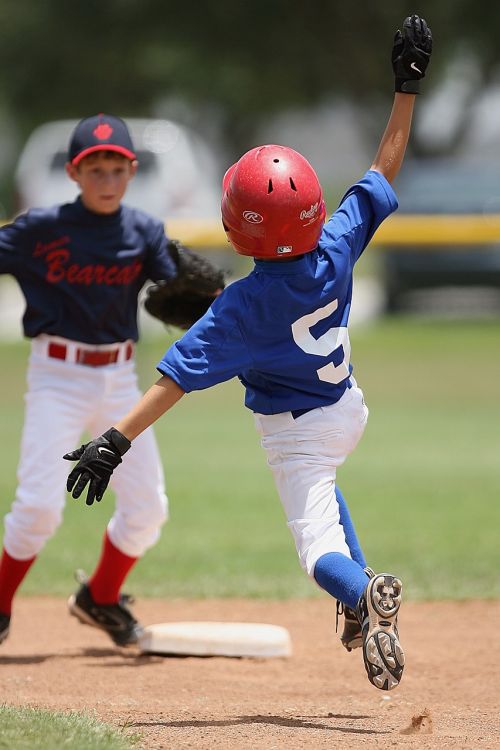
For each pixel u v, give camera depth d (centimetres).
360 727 1527
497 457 4012
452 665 2005
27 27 11000
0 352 6681
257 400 1568
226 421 4875
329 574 1483
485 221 4303
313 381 1548
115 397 2081
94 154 2009
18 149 12812
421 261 7150
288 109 11319
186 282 1938
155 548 2942
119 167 2031
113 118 2062
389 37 10106
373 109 10656
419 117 10594
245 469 3872
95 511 3450
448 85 11012
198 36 10438
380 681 1411
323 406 1562
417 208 6862
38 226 2033
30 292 2059
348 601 1464
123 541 2122
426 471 3784
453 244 4338
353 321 7419
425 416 4822
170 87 10775
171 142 7275
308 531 1524
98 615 2191
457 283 7125
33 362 2075
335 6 10019
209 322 1489
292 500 1546
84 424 2070
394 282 7306
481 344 6556
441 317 7556
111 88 11281
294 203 1477
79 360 2048
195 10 10338
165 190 7100
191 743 1403
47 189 7444
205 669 2009
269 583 2666
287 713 1639
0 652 2159
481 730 1515
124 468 2089
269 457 1582
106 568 2156
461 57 10388
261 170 1488
